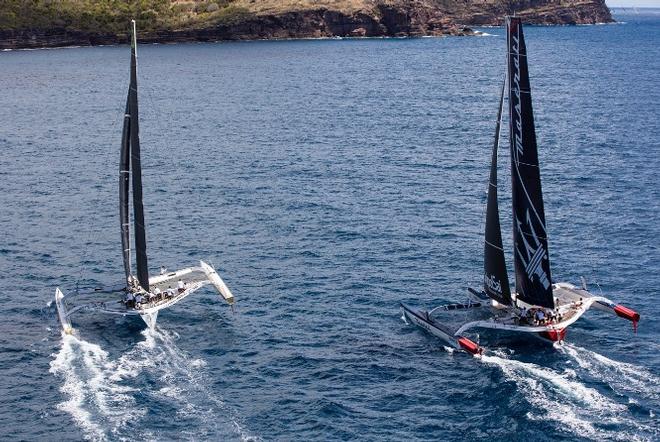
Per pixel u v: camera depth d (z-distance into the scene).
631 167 105.56
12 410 48.69
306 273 70.75
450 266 72.00
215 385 51.62
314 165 110.75
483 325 56.31
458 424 47.25
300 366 54.16
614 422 46.66
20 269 72.44
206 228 83.56
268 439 45.78
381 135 132.38
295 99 179.38
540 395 49.62
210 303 64.44
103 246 78.75
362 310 63.09
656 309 62.28
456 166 109.44
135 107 57.44
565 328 57.94
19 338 58.12
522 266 57.12
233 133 136.38
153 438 45.69
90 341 57.38
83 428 46.66
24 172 109.69
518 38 53.69
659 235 78.81
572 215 85.62
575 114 149.62
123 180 60.81
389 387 51.34
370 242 78.44
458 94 184.88
